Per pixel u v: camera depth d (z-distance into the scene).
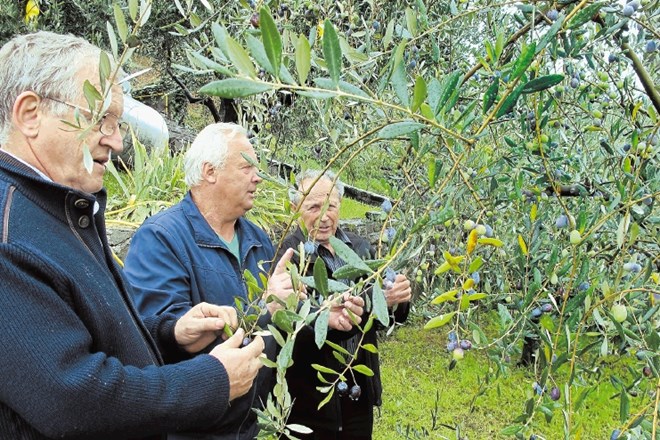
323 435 1.97
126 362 1.02
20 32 4.47
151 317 1.40
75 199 0.99
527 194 1.29
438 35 1.59
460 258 0.84
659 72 1.35
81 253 0.99
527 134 1.30
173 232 1.56
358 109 1.62
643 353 0.95
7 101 0.95
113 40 0.75
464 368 3.74
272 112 2.15
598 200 1.26
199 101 5.36
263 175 1.08
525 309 1.06
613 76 1.34
